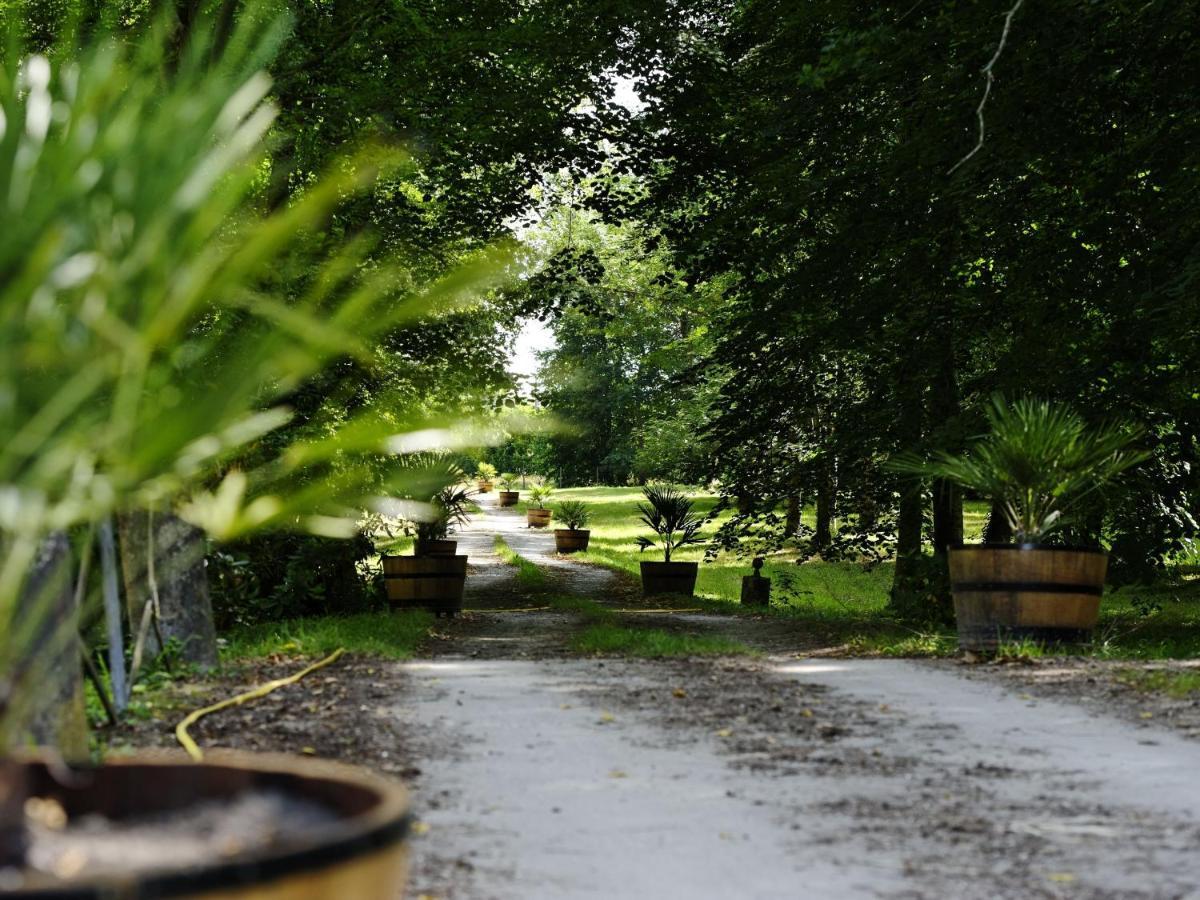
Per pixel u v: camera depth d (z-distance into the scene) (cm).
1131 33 1224
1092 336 1327
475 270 182
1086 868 391
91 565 670
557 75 1678
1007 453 1030
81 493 180
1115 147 1317
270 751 565
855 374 1830
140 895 161
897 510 1881
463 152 1705
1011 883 375
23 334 166
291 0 1245
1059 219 1410
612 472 6756
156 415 174
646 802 483
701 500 5128
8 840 187
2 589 173
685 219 1862
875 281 1515
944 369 1608
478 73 1667
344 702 719
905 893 364
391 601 1800
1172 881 375
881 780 527
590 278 2070
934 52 1307
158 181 171
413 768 537
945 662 973
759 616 1856
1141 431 1082
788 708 722
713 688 804
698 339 3812
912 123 1391
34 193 171
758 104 1734
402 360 1445
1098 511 1351
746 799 490
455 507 1806
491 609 2114
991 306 1434
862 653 1123
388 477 196
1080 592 1020
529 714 691
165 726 630
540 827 441
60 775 223
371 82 1448
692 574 2464
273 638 1116
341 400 942
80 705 487
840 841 425
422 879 373
